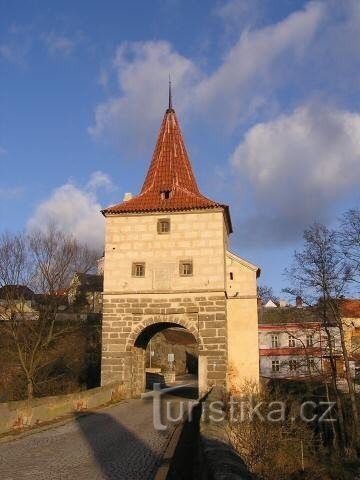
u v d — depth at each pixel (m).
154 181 40.75
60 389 43.56
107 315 36.94
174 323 36.34
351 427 35.25
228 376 38.16
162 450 16.30
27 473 13.01
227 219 40.78
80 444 17.38
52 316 47.62
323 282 38.66
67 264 49.53
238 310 40.03
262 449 23.12
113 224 38.44
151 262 37.38
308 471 26.16
